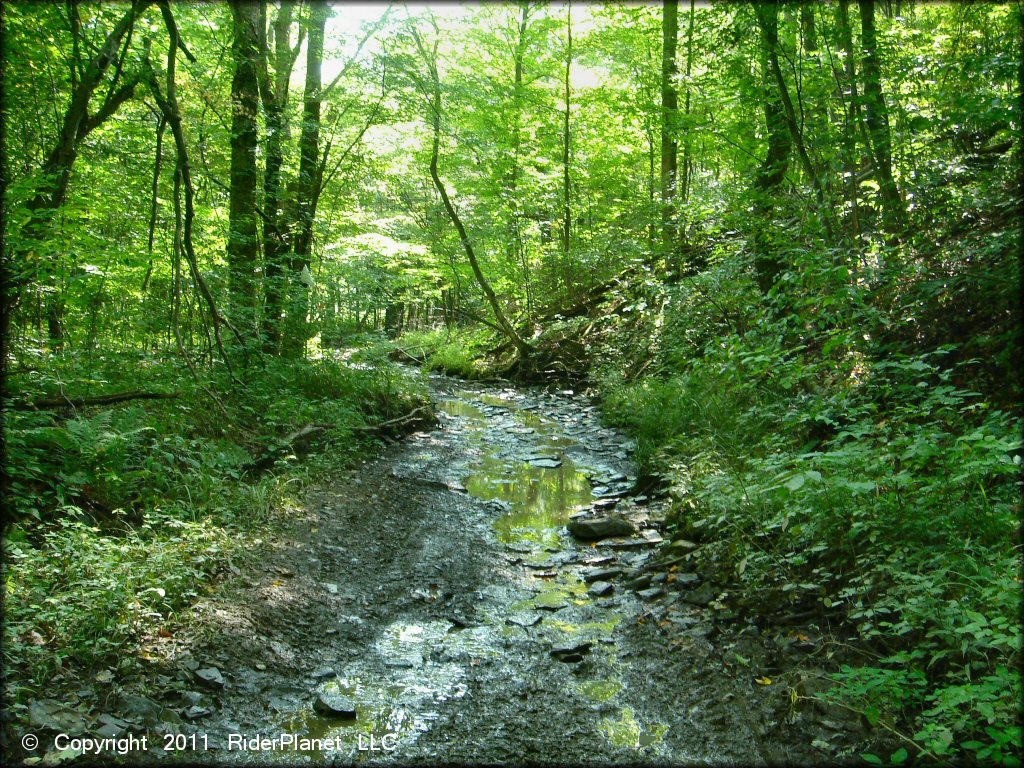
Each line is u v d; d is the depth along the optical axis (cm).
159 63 855
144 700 346
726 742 338
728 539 526
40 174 595
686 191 1580
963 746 276
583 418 1198
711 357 737
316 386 1002
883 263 749
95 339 841
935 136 863
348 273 1266
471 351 1906
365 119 1283
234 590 477
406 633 458
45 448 554
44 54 697
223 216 1067
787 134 892
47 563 431
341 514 669
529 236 1909
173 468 598
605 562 579
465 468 888
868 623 372
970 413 563
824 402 585
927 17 1074
